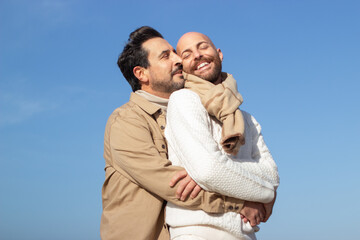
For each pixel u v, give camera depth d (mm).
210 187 2424
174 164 2686
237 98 2693
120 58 3268
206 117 2654
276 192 2760
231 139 2588
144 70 3139
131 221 2709
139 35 3207
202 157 2398
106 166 2943
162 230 2736
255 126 2973
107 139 2900
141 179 2646
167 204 2688
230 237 2518
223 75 3043
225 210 2512
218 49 3178
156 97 3021
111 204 2816
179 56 3062
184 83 3041
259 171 2623
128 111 2932
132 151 2703
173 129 2594
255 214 2584
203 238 2480
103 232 2809
